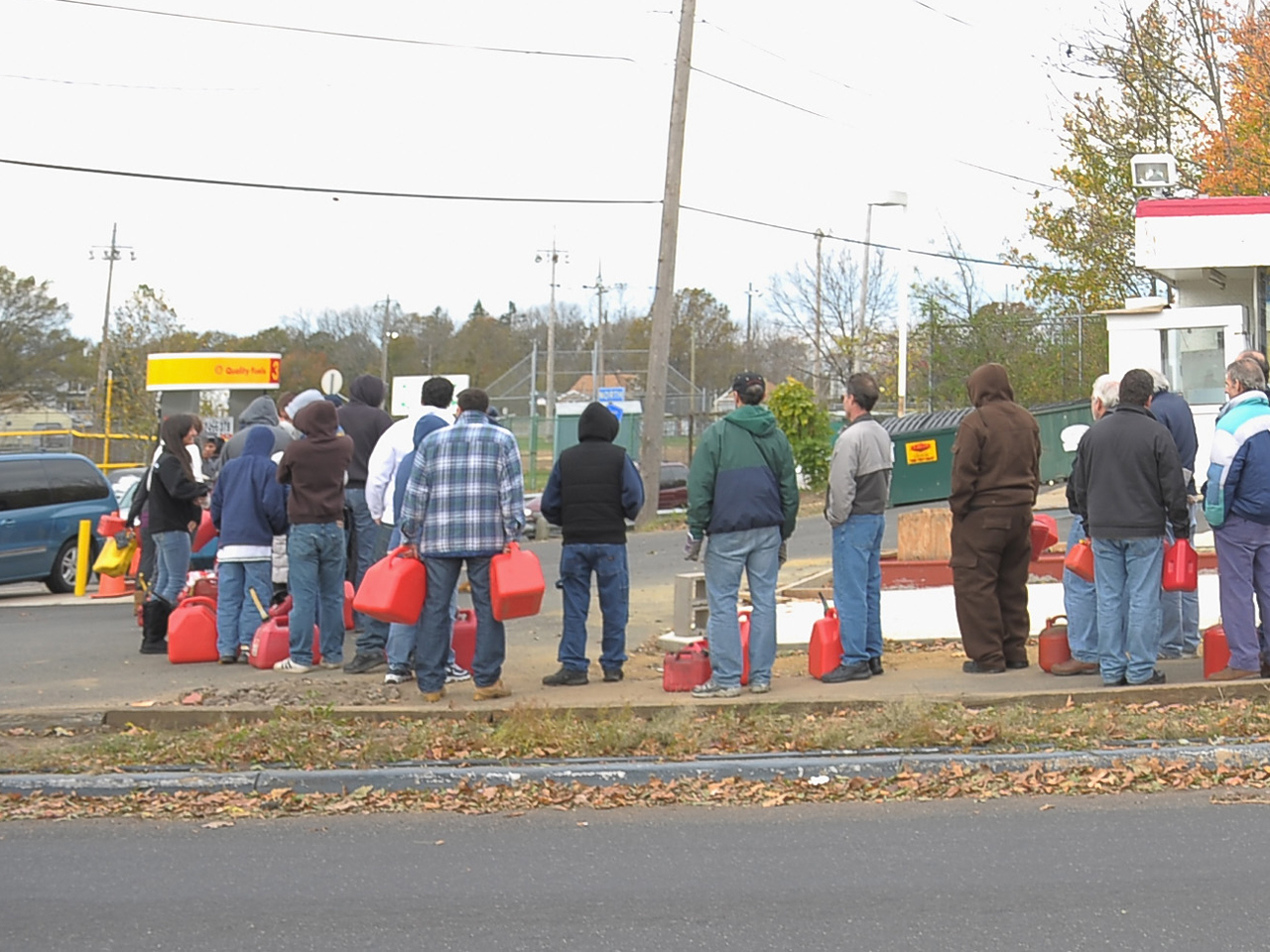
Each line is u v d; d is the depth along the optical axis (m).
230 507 11.72
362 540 12.83
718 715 9.22
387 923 5.69
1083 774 8.02
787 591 13.95
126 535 17.48
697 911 5.80
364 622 11.31
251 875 6.42
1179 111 34.53
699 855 6.69
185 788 8.00
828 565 17.52
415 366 90.62
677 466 36.94
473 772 8.09
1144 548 9.67
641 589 16.69
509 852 6.79
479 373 92.00
